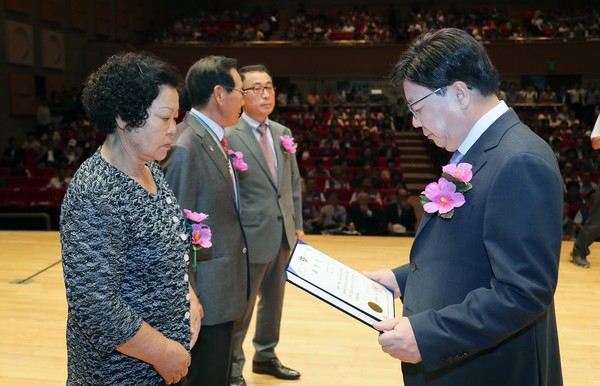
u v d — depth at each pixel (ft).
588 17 49.98
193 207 6.50
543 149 4.04
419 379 4.62
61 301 12.48
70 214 4.04
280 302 9.13
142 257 4.29
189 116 6.92
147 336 4.18
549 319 4.52
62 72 44.32
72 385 4.42
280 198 8.95
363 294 4.73
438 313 4.11
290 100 47.96
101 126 4.28
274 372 9.11
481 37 48.65
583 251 14.78
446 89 4.21
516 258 3.86
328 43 48.57
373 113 44.73
